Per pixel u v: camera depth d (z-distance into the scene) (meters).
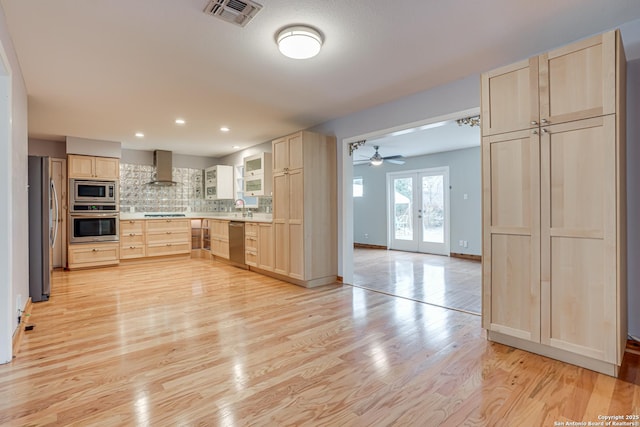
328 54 2.61
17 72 2.55
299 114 4.24
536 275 2.16
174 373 2.00
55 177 5.62
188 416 1.58
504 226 2.30
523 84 2.19
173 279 4.72
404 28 2.25
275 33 2.29
